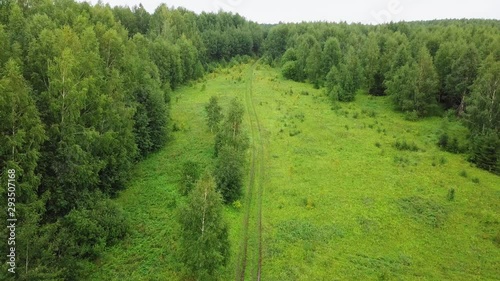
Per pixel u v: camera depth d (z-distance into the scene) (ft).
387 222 127.13
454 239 119.85
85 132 110.32
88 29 145.69
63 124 107.86
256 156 175.11
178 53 308.40
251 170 160.97
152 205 131.34
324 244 114.11
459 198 144.15
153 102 175.73
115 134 130.21
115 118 131.03
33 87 117.70
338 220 127.03
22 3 175.32
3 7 155.53
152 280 95.96
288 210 131.95
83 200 112.06
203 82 336.29
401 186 152.15
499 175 167.12
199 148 180.86
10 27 140.97
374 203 138.62
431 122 237.66
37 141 96.84
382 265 106.32
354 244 115.03
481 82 202.69
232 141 161.07
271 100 273.54
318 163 170.50
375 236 119.55
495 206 139.64
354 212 132.16
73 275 91.97
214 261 88.58
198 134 199.82
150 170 157.79
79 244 102.68
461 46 260.21
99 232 105.81
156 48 283.38
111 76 145.48
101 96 121.70
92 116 120.78
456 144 191.62
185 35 372.79
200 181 91.66
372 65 306.96
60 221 103.14
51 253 86.63
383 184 153.28
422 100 245.86
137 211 127.24
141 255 105.60
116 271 99.60
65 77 109.09
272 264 104.06
